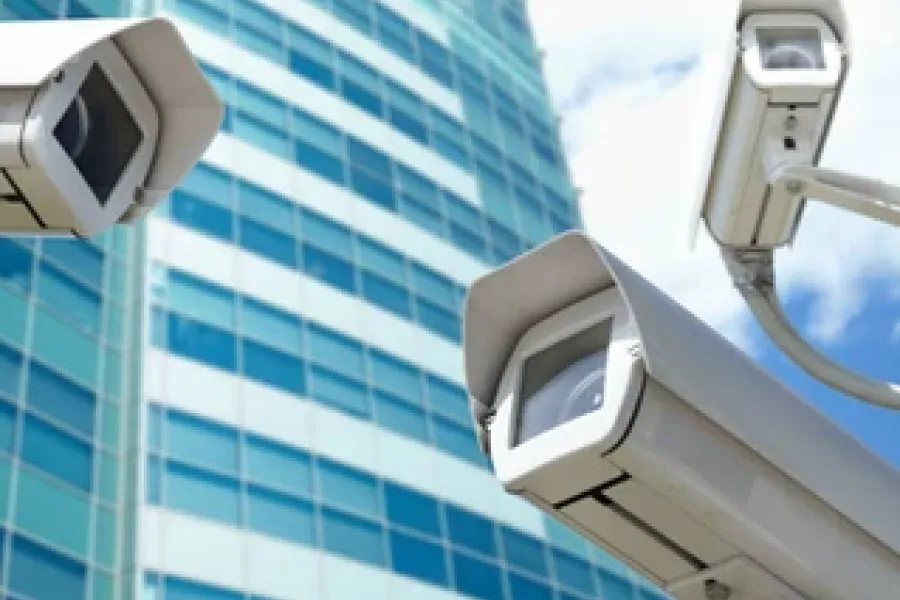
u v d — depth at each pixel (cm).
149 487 2794
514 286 303
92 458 2781
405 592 3119
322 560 2983
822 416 312
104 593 2611
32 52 285
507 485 295
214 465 2941
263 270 3491
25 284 2906
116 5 3741
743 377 295
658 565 311
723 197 360
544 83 5688
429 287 4003
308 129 4059
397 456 3400
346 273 3744
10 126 280
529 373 304
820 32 354
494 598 3350
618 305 292
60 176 289
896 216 319
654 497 289
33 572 2498
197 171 3575
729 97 357
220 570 2772
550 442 286
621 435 277
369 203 4050
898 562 311
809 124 351
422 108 4675
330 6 4612
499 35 5588
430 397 3656
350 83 4409
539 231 4797
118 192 312
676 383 277
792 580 305
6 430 2631
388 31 4828
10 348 2762
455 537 3375
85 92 300
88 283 3088
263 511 2952
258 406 3145
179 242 3350
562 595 3569
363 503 3200
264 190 3716
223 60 3988
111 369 2984
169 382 3019
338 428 3303
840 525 304
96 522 2694
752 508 292
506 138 5047
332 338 3512
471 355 307
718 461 287
